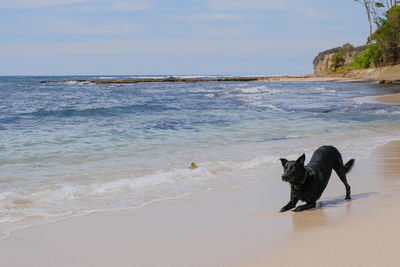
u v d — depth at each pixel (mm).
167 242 4230
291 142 12078
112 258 3803
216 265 3541
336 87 51188
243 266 3486
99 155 10039
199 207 5754
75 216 5305
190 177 7793
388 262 3420
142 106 25438
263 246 4016
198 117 19031
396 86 50719
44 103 30578
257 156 9906
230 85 70062
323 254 3682
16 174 8008
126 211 5547
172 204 5914
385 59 78188
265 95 36688
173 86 69875
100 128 15008
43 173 8102
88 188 6906
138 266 3586
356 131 14375
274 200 6160
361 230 4355
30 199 6230
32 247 4137
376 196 6145
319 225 4699
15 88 65438
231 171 8367
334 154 6293
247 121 17438
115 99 34875
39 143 11703
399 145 11406
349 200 6023
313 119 18109
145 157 9805
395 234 4141
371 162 9078
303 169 5473
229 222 4977
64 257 3848
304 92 40688
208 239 4309
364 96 32906
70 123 16719
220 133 13945
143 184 7234
